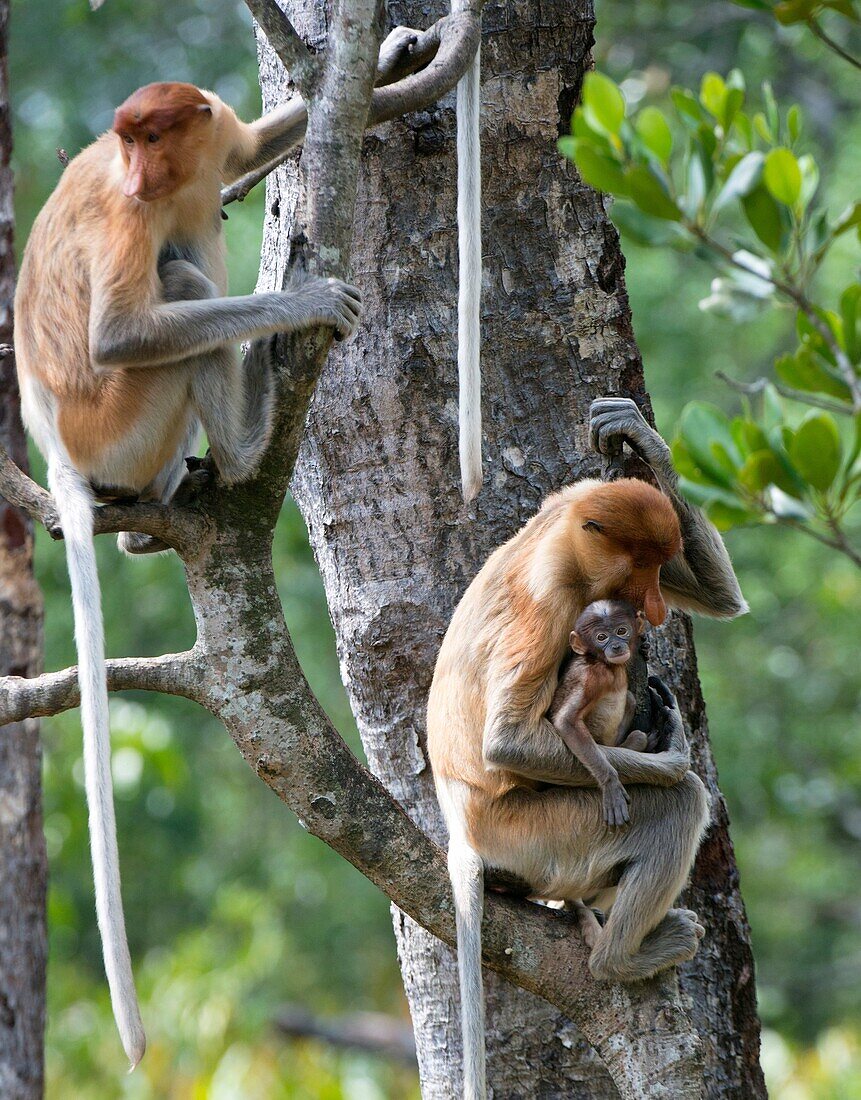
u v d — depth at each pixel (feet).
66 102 83.97
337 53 24.34
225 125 29.37
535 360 30.42
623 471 29.19
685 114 24.93
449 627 27.73
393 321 30.35
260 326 25.68
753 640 91.15
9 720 25.38
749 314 25.11
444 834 29.91
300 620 78.38
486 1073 29.27
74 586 25.16
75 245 29.04
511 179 30.58
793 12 22.88
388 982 92.32
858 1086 66.90
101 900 23.30
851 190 79.77
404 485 30.30
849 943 94.89
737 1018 30.01
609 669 25.85
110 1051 65.72
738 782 85.87
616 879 26.32
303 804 24.85
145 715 60.08
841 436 25.39
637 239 24.58
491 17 30.71
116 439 28.96
